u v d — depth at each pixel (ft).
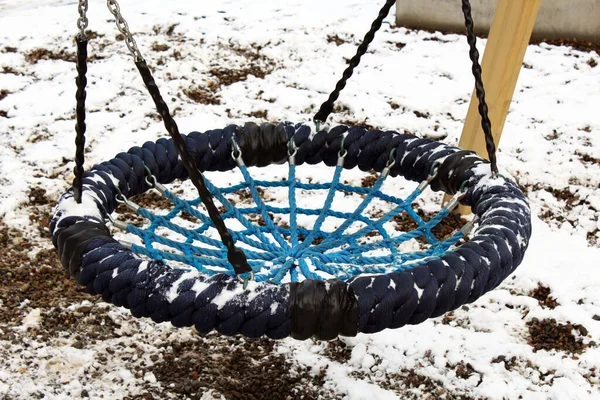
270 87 16.31
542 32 18.02
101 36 18.60
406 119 14.98
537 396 9.30
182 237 12.10
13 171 13.60
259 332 5.95
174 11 19.94
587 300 10.74
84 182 7.48
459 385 9.56
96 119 15.10
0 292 11.12
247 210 8.95
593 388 9.38
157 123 15.01
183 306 5.90
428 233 8.13
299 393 9.59
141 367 9.95
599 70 16.55
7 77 16.69
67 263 6.43
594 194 12.94
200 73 16.90
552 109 15.19
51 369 9.87
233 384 9.70
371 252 11.48
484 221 7.09
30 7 21.01
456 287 6.15
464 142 12.09
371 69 16.90
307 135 9.00
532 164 13.57
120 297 6.08
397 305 6.01
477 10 18.13
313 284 6.04
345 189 9.03
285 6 20.21
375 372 9.83
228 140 8.85
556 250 11.71
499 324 10.44
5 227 12.41
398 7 18.71
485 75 11.51
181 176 8.63
